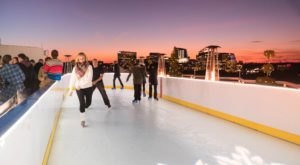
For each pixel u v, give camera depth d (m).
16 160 1.80
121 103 8.87
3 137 1.49
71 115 6.65
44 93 3.42
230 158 3.76
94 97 10.42
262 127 5.13
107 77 15.55
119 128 5.36
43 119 3.32
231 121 6.06
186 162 3.58
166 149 4.09
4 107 2.66
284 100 4.65
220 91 6.48
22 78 4.73
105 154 3.82
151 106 8.25
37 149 2.77
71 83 5.31
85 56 5.34
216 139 4.66
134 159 3.64
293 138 4.48
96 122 5.88
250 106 5.46
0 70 4.63
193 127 5.51
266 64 9.79
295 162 3.64
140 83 8.99
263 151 4.05
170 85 9.54
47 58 6.25
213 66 9.20
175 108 7.89
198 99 7.54
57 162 3.50
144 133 5.00
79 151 3.94
